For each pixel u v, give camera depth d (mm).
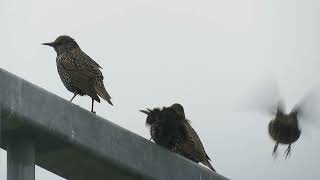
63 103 11109
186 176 12844
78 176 12469
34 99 10711
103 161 11680
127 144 11992
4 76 10375
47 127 10852
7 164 11031
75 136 11211
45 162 11969
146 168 12227
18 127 10797
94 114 11531
